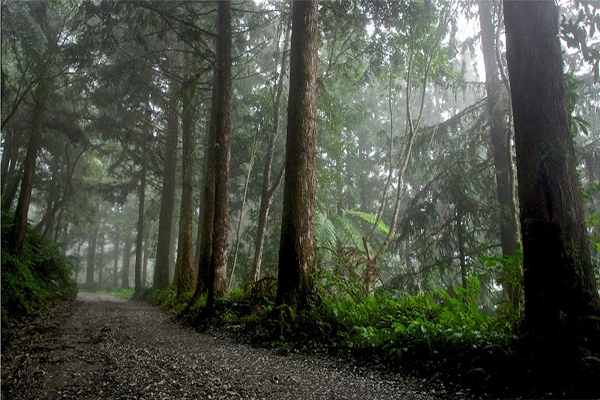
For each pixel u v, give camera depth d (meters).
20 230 12.49
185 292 13.25
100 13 9.74
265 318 6.48
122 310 12.79
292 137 6.68
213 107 11.81
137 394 3.14
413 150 13.09
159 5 10.08
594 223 3.57
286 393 3.23
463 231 11.68
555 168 3.37
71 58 11.15
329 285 6.52
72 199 24.42
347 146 13.41
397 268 15.38
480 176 12.45
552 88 3.48
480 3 11.32
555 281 3.25
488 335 3.94
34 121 13.60
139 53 14.54
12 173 18.25
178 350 5.21
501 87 11.10
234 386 3.38
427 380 3.65
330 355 4.83
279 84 11.35
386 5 9.54
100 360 4.48
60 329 7.21
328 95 10.86
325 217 12.05
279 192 17.41
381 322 5.31
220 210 9.20
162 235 19.16
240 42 14.23
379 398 3.16
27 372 3.85
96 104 16.81
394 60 10.58
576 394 2.94
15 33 10.04
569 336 3.12
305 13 7.01
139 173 21.70
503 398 3.10
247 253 15.60
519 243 7.45
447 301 5.70
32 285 9.94
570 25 3.49
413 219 12.45
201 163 20.23
